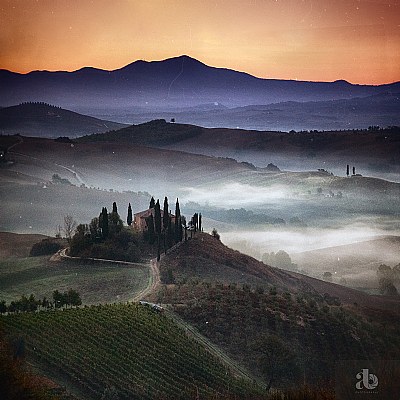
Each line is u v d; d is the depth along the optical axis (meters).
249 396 53.56
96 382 52.69
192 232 116.12
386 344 66.12
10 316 64.00
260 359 60.75
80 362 54.84
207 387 54.84
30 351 55.06
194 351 60.88
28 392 37.53
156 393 52.47
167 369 56.84
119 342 59.91
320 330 68.56
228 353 64.44
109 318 64.81
